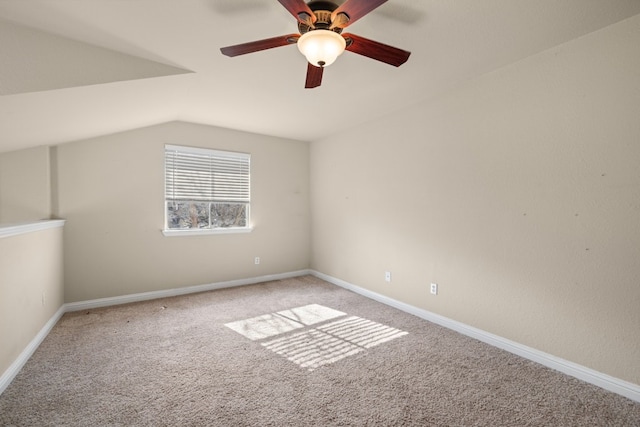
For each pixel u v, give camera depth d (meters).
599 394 1.91
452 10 1.73
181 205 4.04
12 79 1.79
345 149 4.27
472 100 2.69
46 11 1.65
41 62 1.86
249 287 4.34
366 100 3.14
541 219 2.26
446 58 2.30
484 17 1.80
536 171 2.28
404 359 2.35
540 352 2.28
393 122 3.51
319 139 4.81
